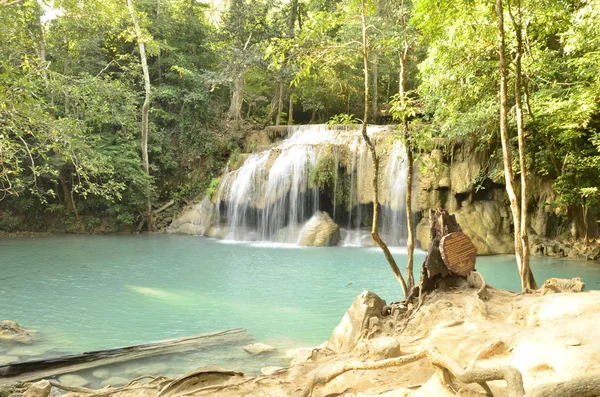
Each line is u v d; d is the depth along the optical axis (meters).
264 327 9.78
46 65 16.48
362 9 8.39
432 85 16.47
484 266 16.48
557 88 16.59
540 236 19.77
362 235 23.16
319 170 23.58
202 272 15.89
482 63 12.79
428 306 6.43
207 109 31.67
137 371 7.11
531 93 16.78
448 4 8.74
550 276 14.65
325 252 20.34
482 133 19.53
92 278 14.93
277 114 33.44
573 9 14.81
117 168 25.97
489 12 9.74
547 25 9.63
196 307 11.49
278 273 15.72
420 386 4.24
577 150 17.73
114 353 7.74
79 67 27.66
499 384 3.83
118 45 32.22
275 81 31.25
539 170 19.56
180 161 30.70
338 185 23.86
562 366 3.62
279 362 7.52
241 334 9.01
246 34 31.27
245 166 26.34
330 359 5.88
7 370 6.81
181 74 31.23
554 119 16.31
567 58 16.64
